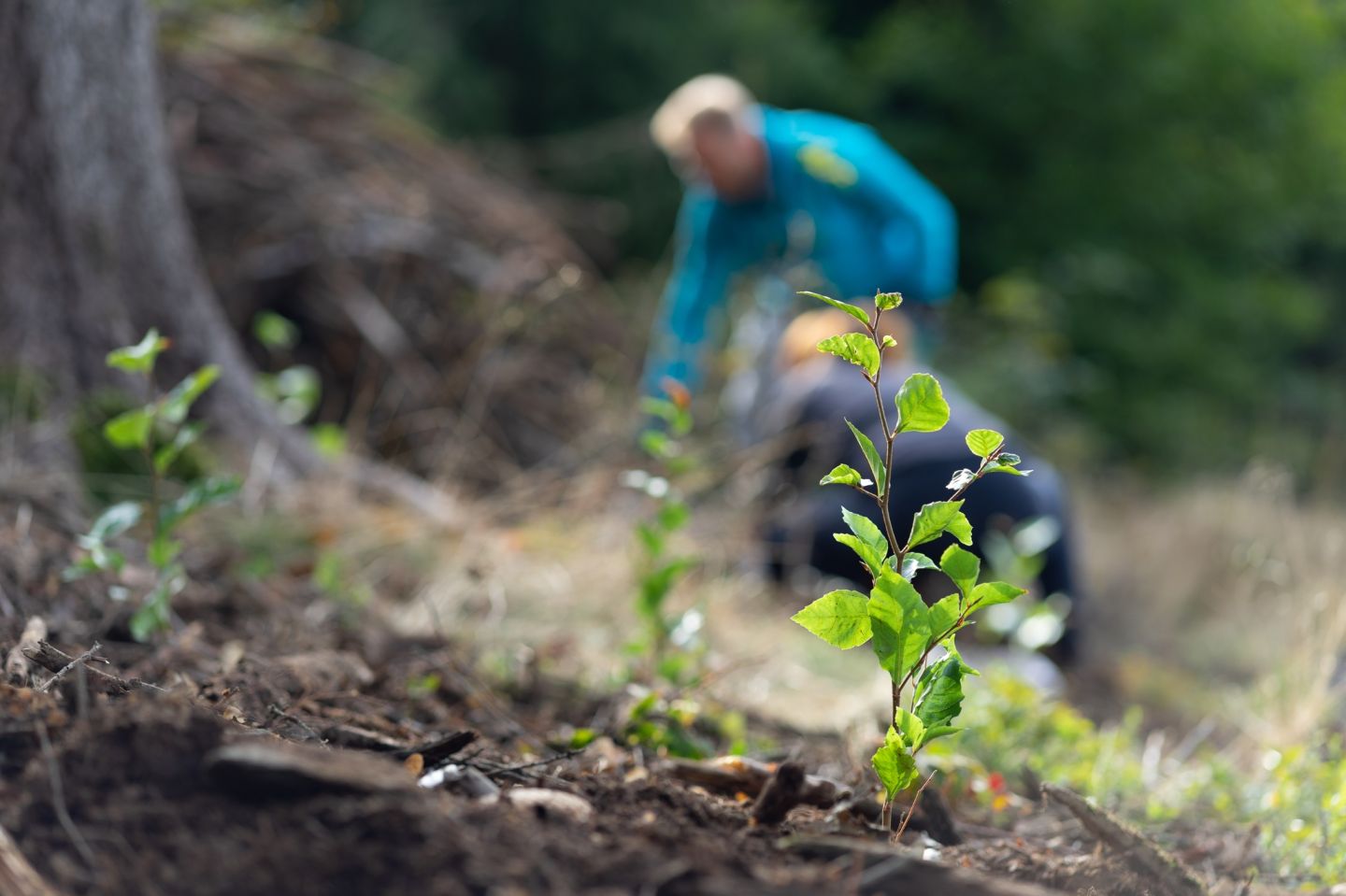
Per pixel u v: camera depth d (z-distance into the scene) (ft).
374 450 18.51
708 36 38.22
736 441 18.01
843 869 4.39
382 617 10.16
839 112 40.01
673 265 34.68
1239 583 19.92
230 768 4.18
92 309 12.34
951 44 40.55
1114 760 8.78
